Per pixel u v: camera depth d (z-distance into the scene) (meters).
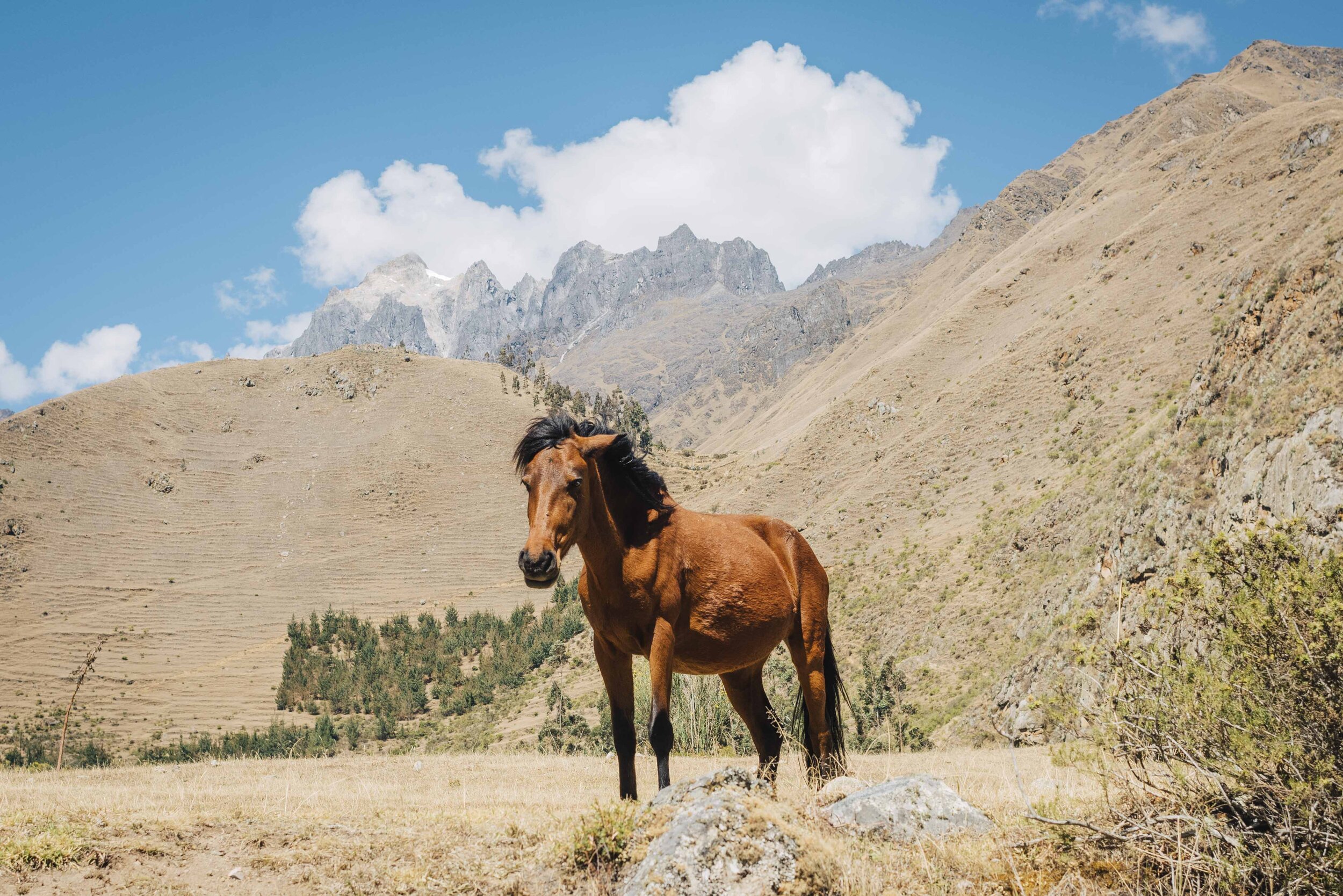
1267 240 108.25
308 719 147.12
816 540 124.81
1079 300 150.75
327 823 6.59
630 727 6.44
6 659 163.50
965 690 52.34
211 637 181.00
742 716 7.45
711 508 172.38
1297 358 34.09
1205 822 4.36
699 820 4.92
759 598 6.76
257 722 146.38
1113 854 4.84
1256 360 40.62
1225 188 145.75
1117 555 36.03
